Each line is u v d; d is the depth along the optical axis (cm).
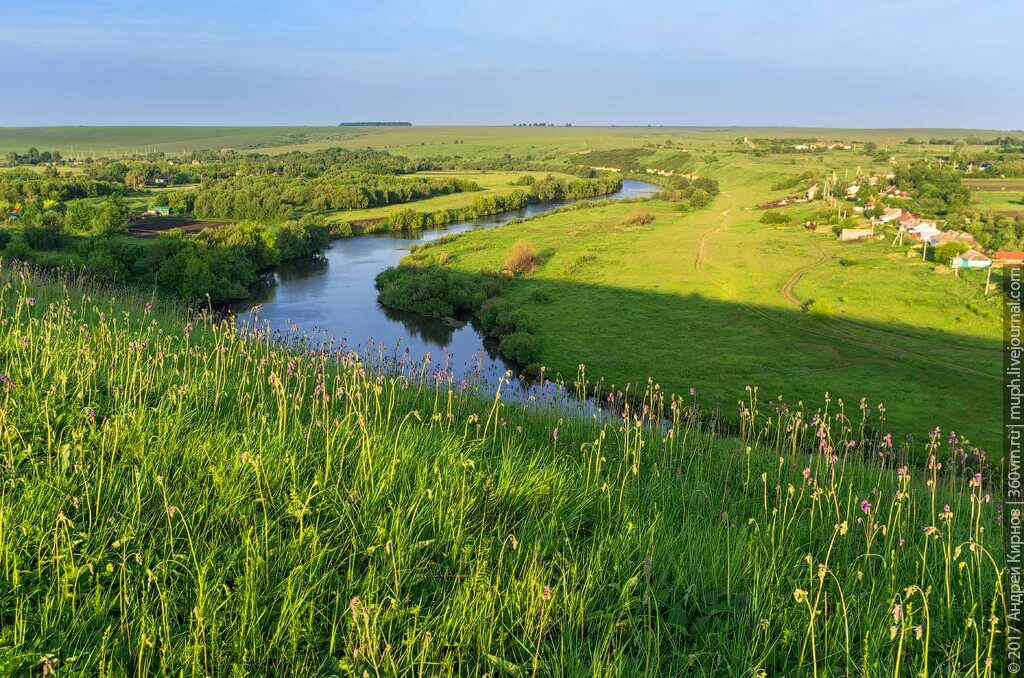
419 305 7112
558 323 6650
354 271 9175
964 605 677
